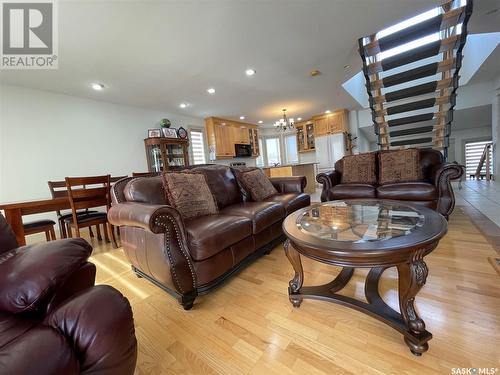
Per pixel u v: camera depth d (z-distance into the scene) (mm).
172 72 3260
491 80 5121
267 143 8695
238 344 1123
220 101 4785
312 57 3209
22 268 776
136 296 1641
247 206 2148
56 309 675
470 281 1412
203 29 2363
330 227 1328
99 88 3578
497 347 957
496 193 3975
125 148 4555
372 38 2920
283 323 1236
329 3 2174
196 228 1509
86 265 942
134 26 2211
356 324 1183
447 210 2383
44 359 518
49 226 2525
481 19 2930
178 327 1278
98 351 601
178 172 2012
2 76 2982
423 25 2691
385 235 1084
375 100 3807
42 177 3496
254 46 2781
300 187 2805
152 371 1004
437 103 3611
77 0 1856
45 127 3535
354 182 3143
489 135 6629
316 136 7125
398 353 986
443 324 1101
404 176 2828
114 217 1639
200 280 1457
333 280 1536
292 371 952
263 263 1994
